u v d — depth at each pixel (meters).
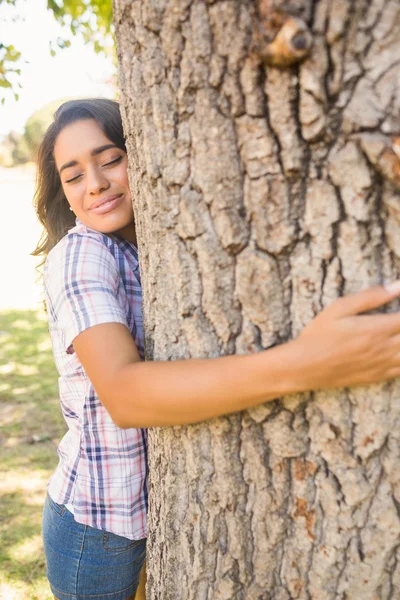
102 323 1.35
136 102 1.27
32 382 5.44
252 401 1.14
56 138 1.67
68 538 1.69
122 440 1.62
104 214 1.64
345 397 1.16
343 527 1.23
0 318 7.79
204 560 1.42
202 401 1.15
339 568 1.26
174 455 1.43
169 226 1.27
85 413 1.60
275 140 1.08
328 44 0.98
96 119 1.63
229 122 1.12
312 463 1.23
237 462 1.31
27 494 3.64
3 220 14.70
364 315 1.06
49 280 1.52
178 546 1.48
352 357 1.05
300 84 1.01
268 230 1.12
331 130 1.03
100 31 4.67
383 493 1.20
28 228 13.91
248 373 1.11
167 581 1.53
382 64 0.98
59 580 1.75
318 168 1.06
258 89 1.06
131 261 1.66
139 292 1.65
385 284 1.08
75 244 1.52
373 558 1.23
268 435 1.26
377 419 1.15
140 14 1.19
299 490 1.26
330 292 1.11
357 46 0.98
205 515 1.39
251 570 1.36
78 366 1.58
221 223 1.17
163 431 1.45
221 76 1.10
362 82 0.99
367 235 1.07
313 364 1.07
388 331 1.04
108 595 1.76
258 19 0.99
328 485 1.22
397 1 0.96
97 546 1.68
